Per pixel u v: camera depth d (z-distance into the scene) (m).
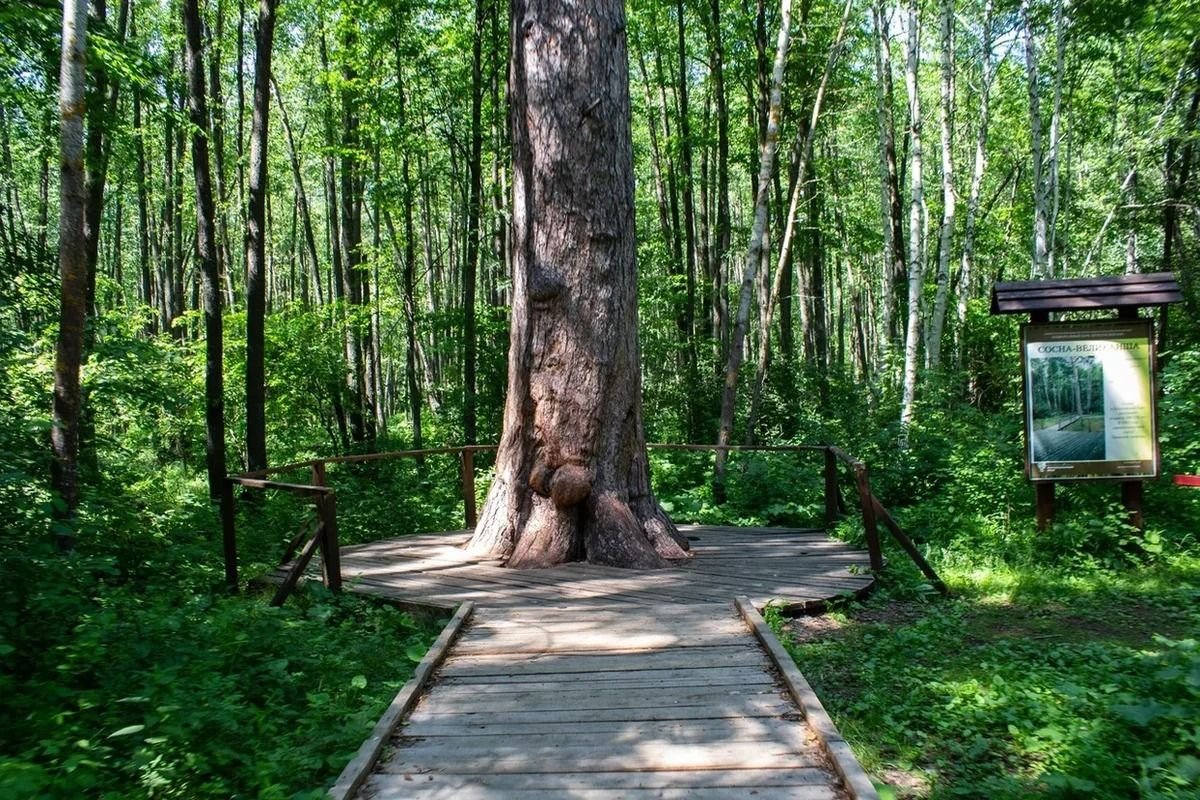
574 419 8.22
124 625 5.36
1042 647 6.11
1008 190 33.34
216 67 22.00
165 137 23.50
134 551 8.61
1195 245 18.58
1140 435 8.77
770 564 8.19
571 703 4.62
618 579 7.54
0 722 4.27
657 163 24.41
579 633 5.93
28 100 12.49
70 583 5.73
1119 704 4.48
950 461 11.02
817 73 20.67
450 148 21.16
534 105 8.19
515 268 8.55
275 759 3.98
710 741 4.08
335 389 20.48
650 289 20.97
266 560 10.06
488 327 19.30
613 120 8.21
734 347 13.55
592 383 8.23
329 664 5.42
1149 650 6.01
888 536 9.65
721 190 21.52
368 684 5.32
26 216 28.50
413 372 21.66
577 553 8.33
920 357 20.11
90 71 11.41
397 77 19.23
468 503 10.85
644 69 24.44
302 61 23.80
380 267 24.34
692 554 8.54
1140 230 21.83
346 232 22.48
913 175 15.55
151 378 12.71
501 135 20.55
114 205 30.91
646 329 21.34
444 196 32.28
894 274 21.12
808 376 21.25
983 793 4.04
